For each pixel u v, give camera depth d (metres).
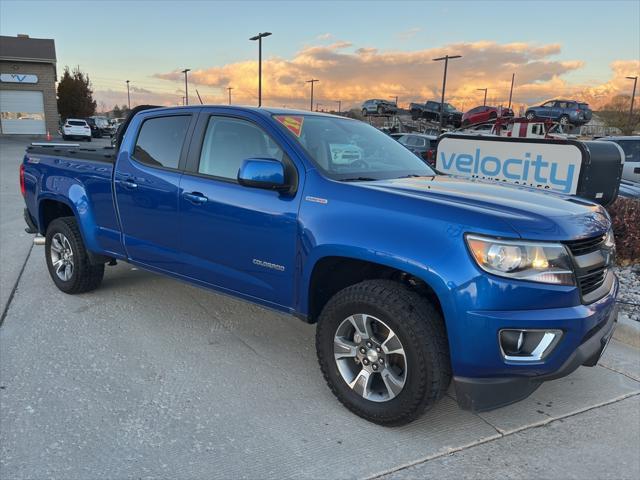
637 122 51.84
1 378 3.43
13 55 37.41
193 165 3.86
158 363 3.70
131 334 4.17
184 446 2.78
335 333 3.08
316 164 3.26
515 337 2.57
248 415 3.09
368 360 2.97
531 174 6.08
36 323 4.34
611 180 5.94
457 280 2.56
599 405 3.33
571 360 2.65
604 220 3.09
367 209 2.91
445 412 3.19
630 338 4.28
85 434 2.86
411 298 2.77
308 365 3.75
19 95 38.28
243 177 3.18
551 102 32.31
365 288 2.89
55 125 39.69
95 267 4.90
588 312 2.68
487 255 2.54
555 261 2.59
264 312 4.73
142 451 2.73
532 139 6.03
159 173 4.03
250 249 3.44
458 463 2.71
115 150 4.51
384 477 2.59
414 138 18.06
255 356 3.86
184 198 3.80
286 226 3.21
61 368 3.58
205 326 4.38
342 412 3.14
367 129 4.30
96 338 4.08
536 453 2.81
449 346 2.64
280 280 3.32
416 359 2.71
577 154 5.61
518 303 2.53
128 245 4.36
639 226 6.25
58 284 5.08
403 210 2.81
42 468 2.57
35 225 5.55
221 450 2.76
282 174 3.16
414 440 2.89
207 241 3.71
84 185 4.68
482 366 2.59
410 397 2.77
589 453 2.82
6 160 20.77
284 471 2.61
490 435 2.96
